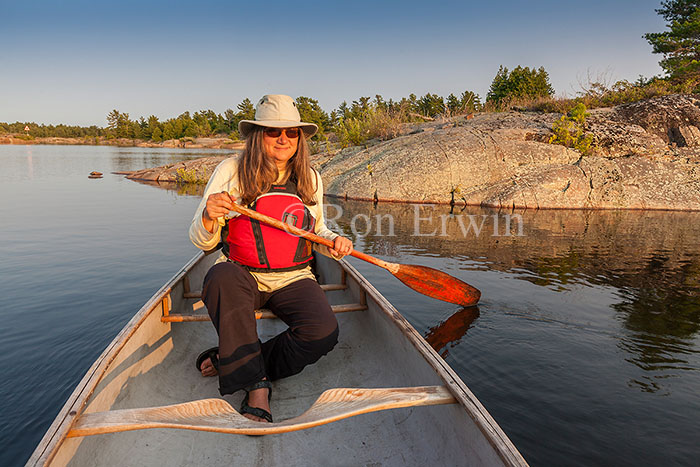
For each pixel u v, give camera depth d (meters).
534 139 11.38
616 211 8.95
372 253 5.09
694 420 1.93
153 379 1.89
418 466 1.46
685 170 9.98
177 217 7.55
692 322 3.04
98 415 1.21
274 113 1.83
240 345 1.64
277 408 1.81
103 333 2.86
